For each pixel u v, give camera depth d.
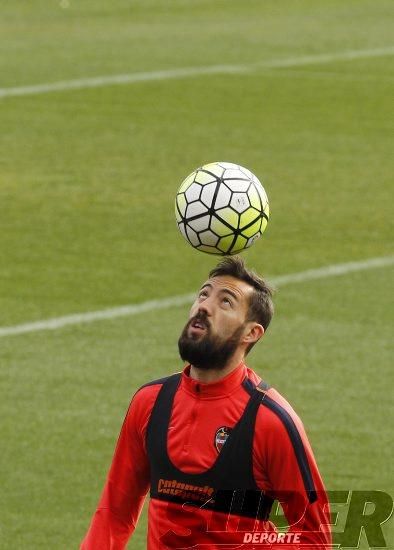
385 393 35.72
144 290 44.50
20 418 33.56
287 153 63.78
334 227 52.38
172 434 17.39
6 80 77.62
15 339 39.53
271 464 17.05
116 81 77.94
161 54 85.75
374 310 42.78
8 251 48.44
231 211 19.75
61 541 27.11
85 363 37.66
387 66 84.00
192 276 46.09
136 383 36.19
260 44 89.75
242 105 73.12
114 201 55.19
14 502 28.91
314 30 95.19
